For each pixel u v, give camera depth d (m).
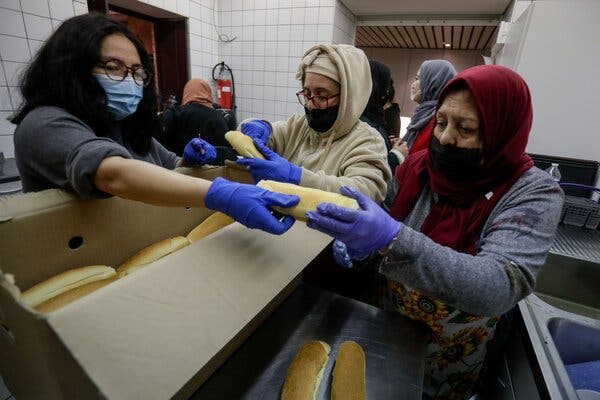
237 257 0.47
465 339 0.75
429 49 5.07
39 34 1.66
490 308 0.51
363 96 0.93
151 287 0.37
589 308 1.03
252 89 3.12
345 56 0.87
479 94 0.58
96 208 0.60
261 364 0.57
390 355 0.60
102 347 0.29
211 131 1.89
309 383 0.51
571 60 1.49
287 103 3.01
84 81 0.73
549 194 0.58
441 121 0.66
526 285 0.52
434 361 0.79
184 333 0.35
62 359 0.29
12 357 0.41
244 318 0.39
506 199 0.62
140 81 0.82
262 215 0.49
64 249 0.57
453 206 0.71
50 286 0.53
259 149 0.83
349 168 0.88
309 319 0.68
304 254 0.53
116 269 0.68
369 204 0.53
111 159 0.55
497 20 2.80
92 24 0.71
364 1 2.67
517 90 0.58
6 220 0.47
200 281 0.41
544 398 0.55
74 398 0.32
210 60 3.04
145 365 0.30
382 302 0.89
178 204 0.56
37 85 0.72
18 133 0.65
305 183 0.77
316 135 1.03
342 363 0.54
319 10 2.66
